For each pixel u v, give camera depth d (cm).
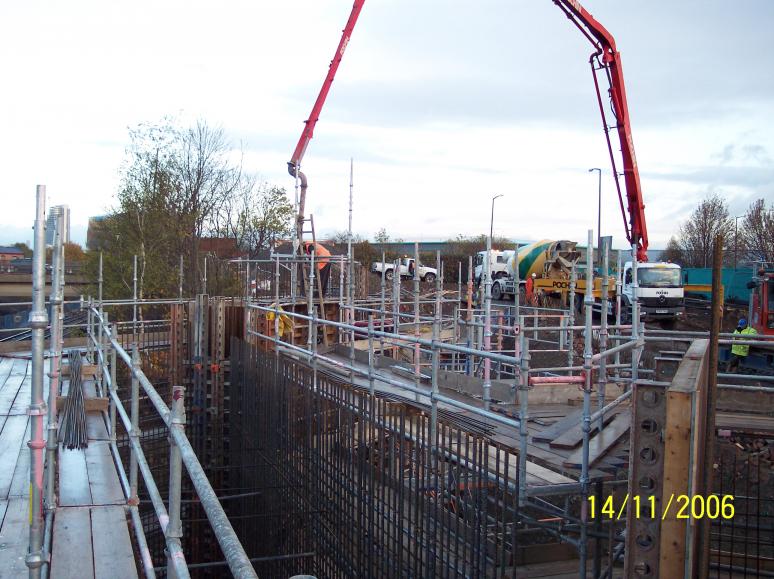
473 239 5747
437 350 777
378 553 722
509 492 626
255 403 1195
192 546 1259
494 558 557
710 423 391
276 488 1043
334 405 850
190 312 1524
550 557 774
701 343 535
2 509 580
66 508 595
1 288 2619
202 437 1499
